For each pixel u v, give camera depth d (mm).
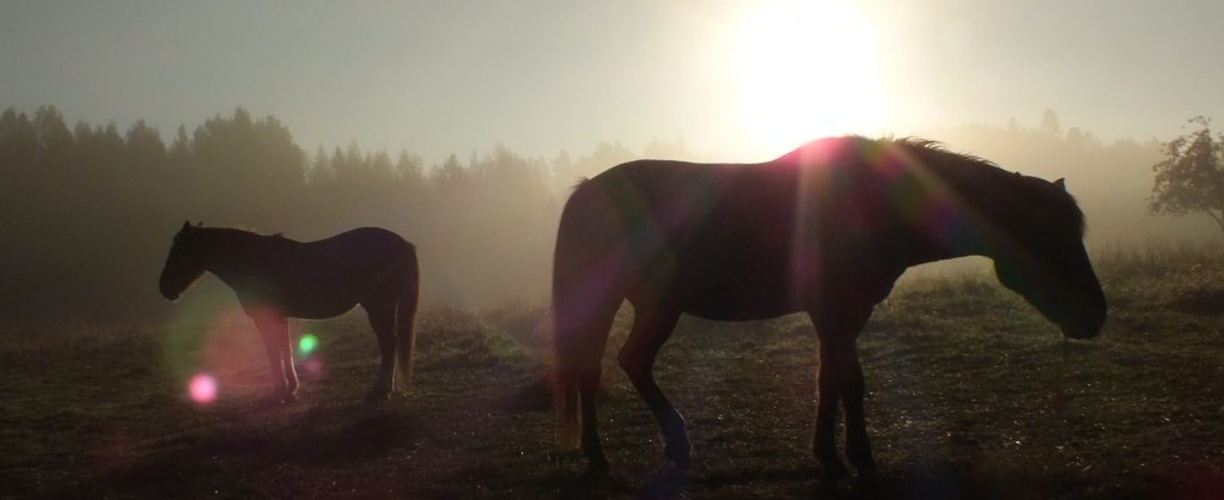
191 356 14195
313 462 6766
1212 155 31672
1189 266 14047
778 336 11367
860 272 5551
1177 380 7414
